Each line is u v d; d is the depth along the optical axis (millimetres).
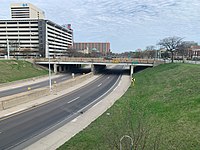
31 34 124312
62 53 137500
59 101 23766
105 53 160000
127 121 14445
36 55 115125
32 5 148125
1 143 12375
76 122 16391
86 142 11766
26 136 13445
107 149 10281
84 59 63062
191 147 9320
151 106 18047
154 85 29547
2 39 126562
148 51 118438
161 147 9727
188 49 96688
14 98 20812
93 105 22203
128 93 28109
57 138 13195
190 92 18469
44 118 17297
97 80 46000
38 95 25000
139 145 9766
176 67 39219
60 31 149625
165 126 12367
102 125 14633
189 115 12930
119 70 76000
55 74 60969
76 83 38219
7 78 43938
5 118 16953
